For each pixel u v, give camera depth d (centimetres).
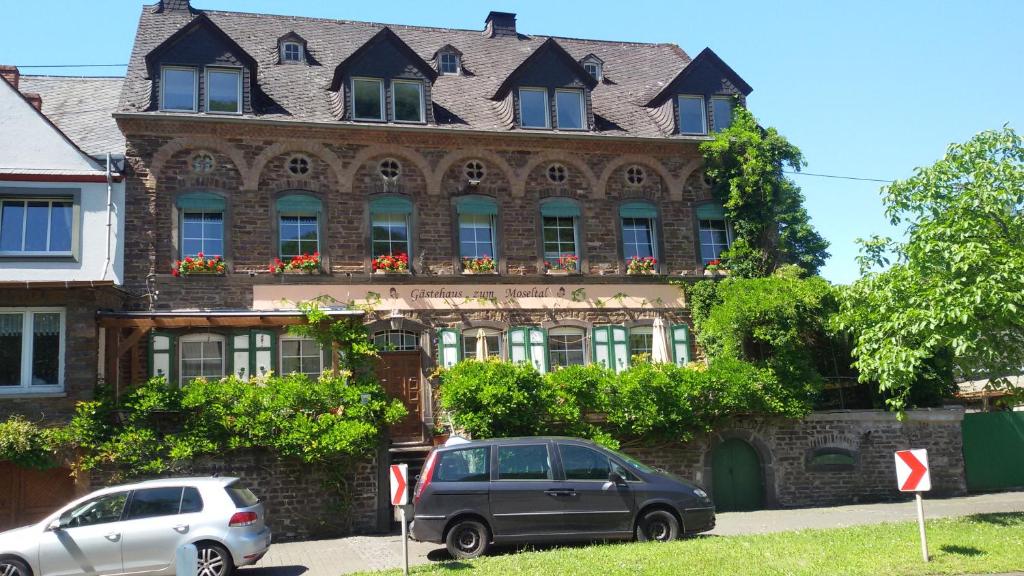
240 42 2377
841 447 2020
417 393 2002
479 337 1986
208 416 1639
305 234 2033
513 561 1129
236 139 2019
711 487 1945
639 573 1019
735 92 2391
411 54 2167
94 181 1903
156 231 1931
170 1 2433
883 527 1362
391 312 2009
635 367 1927
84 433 1574
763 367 1989
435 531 1292
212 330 1906
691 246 2269
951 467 2067
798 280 2058
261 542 1204
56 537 1138
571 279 2159
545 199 2195
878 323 1545
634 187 2267
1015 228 1466
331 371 1808
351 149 2089
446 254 2100
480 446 1346
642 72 2720
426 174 2122
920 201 1518
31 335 1644
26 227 1858
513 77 2234
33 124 1908
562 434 1806
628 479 1331
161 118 1959
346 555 1413
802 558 1091
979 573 1005
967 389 3016
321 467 1695
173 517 1167
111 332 1705
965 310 1370
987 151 1496
